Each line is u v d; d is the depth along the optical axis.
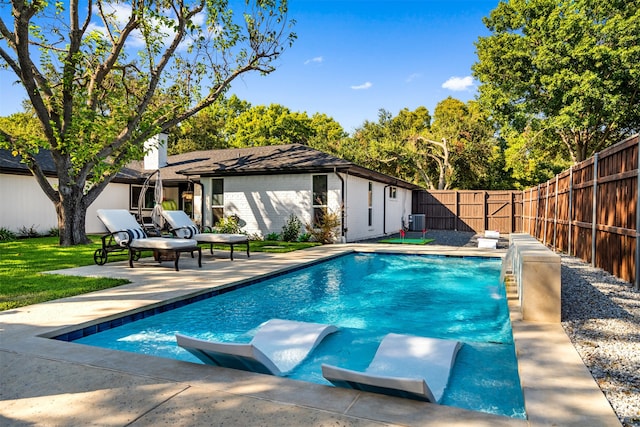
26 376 2.64
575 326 3.88
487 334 4.45
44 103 11.30
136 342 4.14
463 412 2.13
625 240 6.14
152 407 2.20
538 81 21.62
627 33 18.56
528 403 2.26
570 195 9.58
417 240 15.30
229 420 2.05
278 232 14.58
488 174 30.00
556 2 21.75
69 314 4.25
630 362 2.94
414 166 32.41
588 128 22.00
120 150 12.50
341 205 13.68
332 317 5.24
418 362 3.15
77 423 2.05
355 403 2.23
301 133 44.31
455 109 38.38
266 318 5.19
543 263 4.04
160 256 8.16
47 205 15.29
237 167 14.70
